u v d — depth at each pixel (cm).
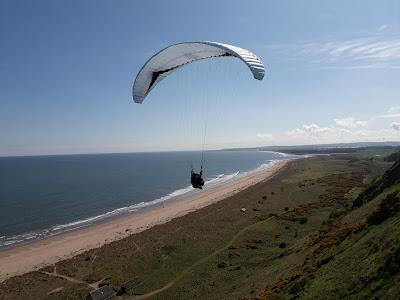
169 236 5184
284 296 2092
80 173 19500
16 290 3788
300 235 4294
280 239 4291
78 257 4731
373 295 1517
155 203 9531
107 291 3403
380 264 1675
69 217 8119
